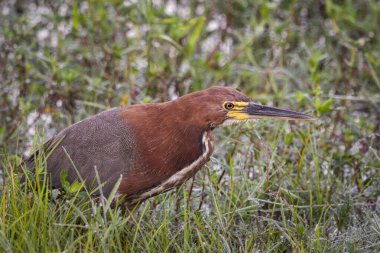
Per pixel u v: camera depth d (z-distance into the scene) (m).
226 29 15.91
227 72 14.36
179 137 9.24
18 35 14.76
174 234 9.48
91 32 14.41
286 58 15.69
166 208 9.76
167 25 14.52
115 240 8.78
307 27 17.17
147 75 13.31
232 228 9.66
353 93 14.23
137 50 14.14
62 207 8.86
